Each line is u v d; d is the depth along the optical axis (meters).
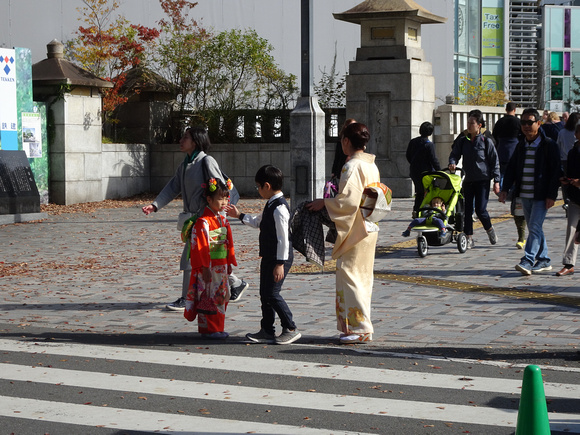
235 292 9.07
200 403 5.75
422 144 14.34
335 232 7.45
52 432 5.18
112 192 22.78
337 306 7.48
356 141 7.37
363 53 22.03
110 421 5.38
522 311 8.49
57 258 12.48
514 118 16.05
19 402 5.80
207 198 7.68
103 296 9.69
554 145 10.38
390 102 21.66
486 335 7.55
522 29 47.12
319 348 7.29
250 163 23.72
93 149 21.64
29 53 19.67
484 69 43.28
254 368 6.66
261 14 28.22
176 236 14.93
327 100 23.81
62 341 7.64
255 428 5.22
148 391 6.05
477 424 5.26
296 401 5.78
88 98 21.42
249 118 24.00
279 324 8.27
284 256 7.29
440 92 33.44
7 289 10.16
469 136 12.80
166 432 5.16
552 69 48.03
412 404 5.68
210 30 26.72
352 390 6.03
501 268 11.08
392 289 9.74
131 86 23.84
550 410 5.50
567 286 9.77
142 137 24.19
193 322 8.41
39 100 20.80
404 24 21.66
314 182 15.50
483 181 12.74
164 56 24.36
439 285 9.94
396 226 15.80
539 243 10.60
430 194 12.68
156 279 10.73
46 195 20.81
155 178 24.16
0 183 17.34
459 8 37.00
